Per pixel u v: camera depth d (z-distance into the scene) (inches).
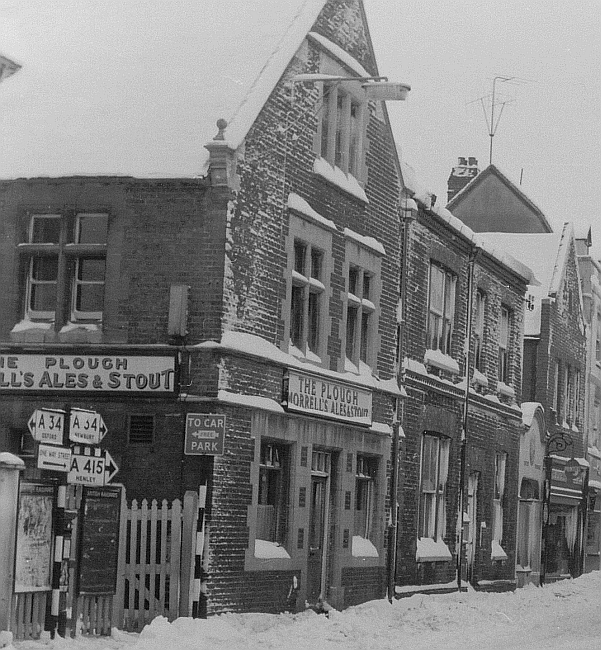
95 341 807.7
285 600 874.8
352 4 986.1
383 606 990.4
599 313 2031.3
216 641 701.9
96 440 660.1
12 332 819.4
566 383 1781.5
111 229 813.9
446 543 1213.1
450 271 1222.9
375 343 1035.9
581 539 1811.0
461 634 857.5
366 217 1019.3
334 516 964.6
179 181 804.6
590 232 1983.3
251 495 826.2
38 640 635.5
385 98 933.2
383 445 1048.8
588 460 1911.9
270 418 852.0
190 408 791.7
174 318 791.7
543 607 1169.4
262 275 847.1
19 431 823.1
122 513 732.0
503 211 1871.3
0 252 828.0
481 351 1323.8
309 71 917.2
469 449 1272.1
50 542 644.7
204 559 775.1
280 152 873.5
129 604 746.8
